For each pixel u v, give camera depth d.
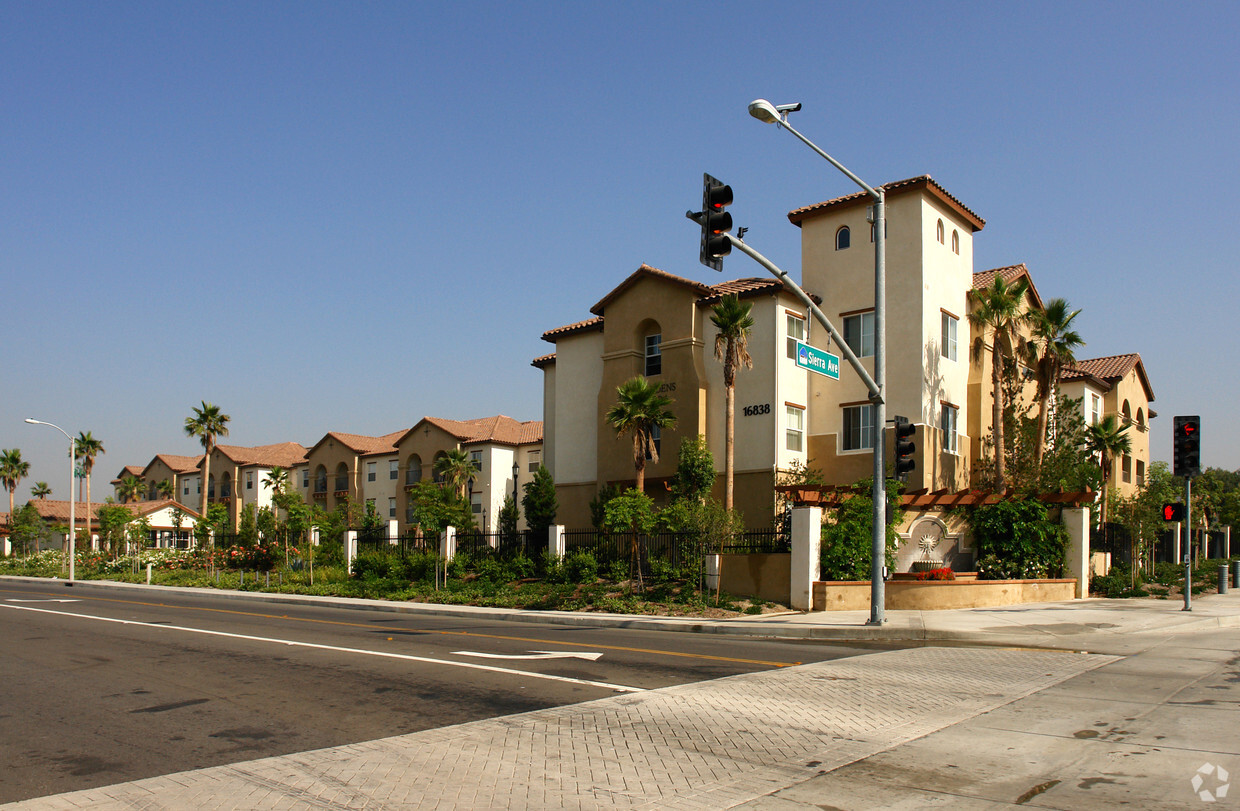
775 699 10.09
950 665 12.66
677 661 13.18
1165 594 26.14
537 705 9.83
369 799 6.43
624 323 34.41
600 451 34.50
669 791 6.66
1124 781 6.84
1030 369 35.66
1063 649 14.70
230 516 73.00
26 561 51.78
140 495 86.31
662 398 31.20
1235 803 6.27
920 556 25.86
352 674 11.91
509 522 43.12
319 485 68.62
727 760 7.52
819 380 32.22
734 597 23.22
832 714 9.30
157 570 43.47
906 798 6.50
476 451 58.41
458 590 27.55
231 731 8.63
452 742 8.09
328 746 8.02
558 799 6.45
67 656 13.74
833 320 32.44
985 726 8.76
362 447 65.88
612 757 7.59
